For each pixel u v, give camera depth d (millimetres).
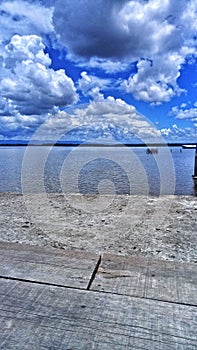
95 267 1240
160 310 917
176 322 855
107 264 1287
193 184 9078
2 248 1456
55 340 777
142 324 843
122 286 1079
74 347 753
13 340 775
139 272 1210
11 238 1934
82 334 799
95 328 823
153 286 1084
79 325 835
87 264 1272
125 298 989
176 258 1603
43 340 777
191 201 3105
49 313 892
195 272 1222
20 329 818
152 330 817
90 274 1171
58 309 913
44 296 990
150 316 884
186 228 2176
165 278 1156
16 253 1388
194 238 1956
